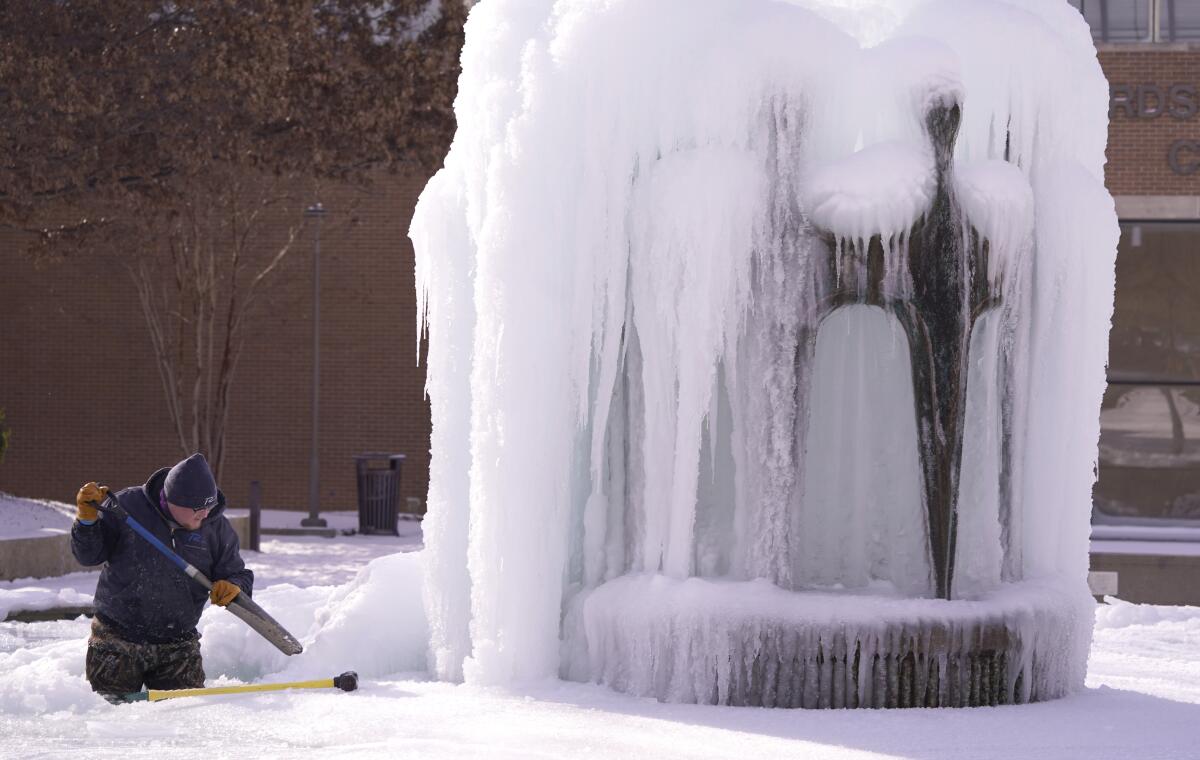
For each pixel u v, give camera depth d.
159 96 22.80
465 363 7.77
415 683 7.25
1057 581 7.45
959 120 7.04
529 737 5.81
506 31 7.29
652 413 7.14
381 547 25.27
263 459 35.28
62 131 20.98
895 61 7.07
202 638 8.17
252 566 19.22
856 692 6.73
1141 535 22.88
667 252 7.03
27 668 7.89
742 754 5.55
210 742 5.81
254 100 22.38
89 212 29.78
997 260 7.13
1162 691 7.65
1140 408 25.27
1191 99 23.77
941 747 5.79
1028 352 7.52
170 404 30.86
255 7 22.95
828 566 7.77
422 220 7.86
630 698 6.76
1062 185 7.51
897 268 6.97
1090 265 7.53
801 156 7.06
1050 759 5.63
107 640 7.06
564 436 7.19
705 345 6.98
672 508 7.10
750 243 6.99
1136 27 24.14
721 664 6.73
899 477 7.69
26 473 35.47
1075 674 7.43
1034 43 7.49
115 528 7.08
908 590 7.40
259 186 33.38
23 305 35.47
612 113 7.12
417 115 25.75
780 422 7.00
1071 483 7.69
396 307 35.03
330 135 25.12
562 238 7.12
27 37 21.33
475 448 7.17
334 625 8.01
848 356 7.74
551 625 7.20
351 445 35.06
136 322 35.44
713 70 7.05
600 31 7.11
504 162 7.08
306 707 6.56
